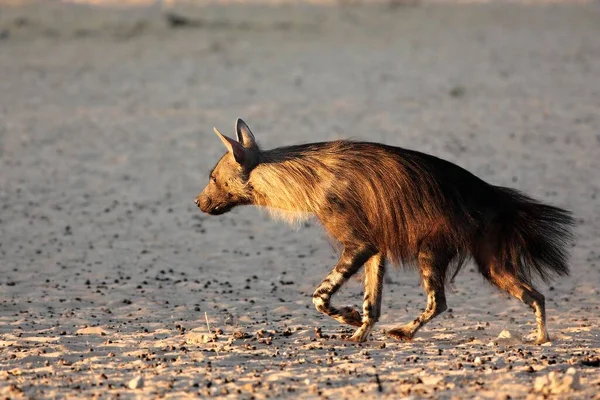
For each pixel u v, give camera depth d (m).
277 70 127.38
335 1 196.50
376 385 25.88
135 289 44.44
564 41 155.75
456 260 32.75
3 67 124.81
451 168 32.34
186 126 92.44
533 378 26.45
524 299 32.41
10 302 41.53
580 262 49.66
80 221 60.12
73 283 45.72
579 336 34.12
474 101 104.94
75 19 157.00
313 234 57.38
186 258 51.75
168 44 144.75
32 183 70.31
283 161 33.09
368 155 32.38
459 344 32.66
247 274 48.16
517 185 68.38
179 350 31.62
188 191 68.50
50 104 103.38
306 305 41.16
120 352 31.56
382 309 40.59
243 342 32.91
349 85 116.25
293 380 26.78
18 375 28.12
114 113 98.81
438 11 195.25
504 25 178.88
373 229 32.16
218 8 179.12
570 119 93.81
